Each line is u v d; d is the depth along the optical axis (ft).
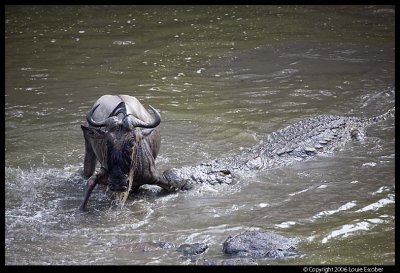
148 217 46.62
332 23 97.40
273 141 57.82
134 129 46.52
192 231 44.39
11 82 74.18
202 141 58.95
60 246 42.65
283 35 91.86
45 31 94.48
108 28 95.96
